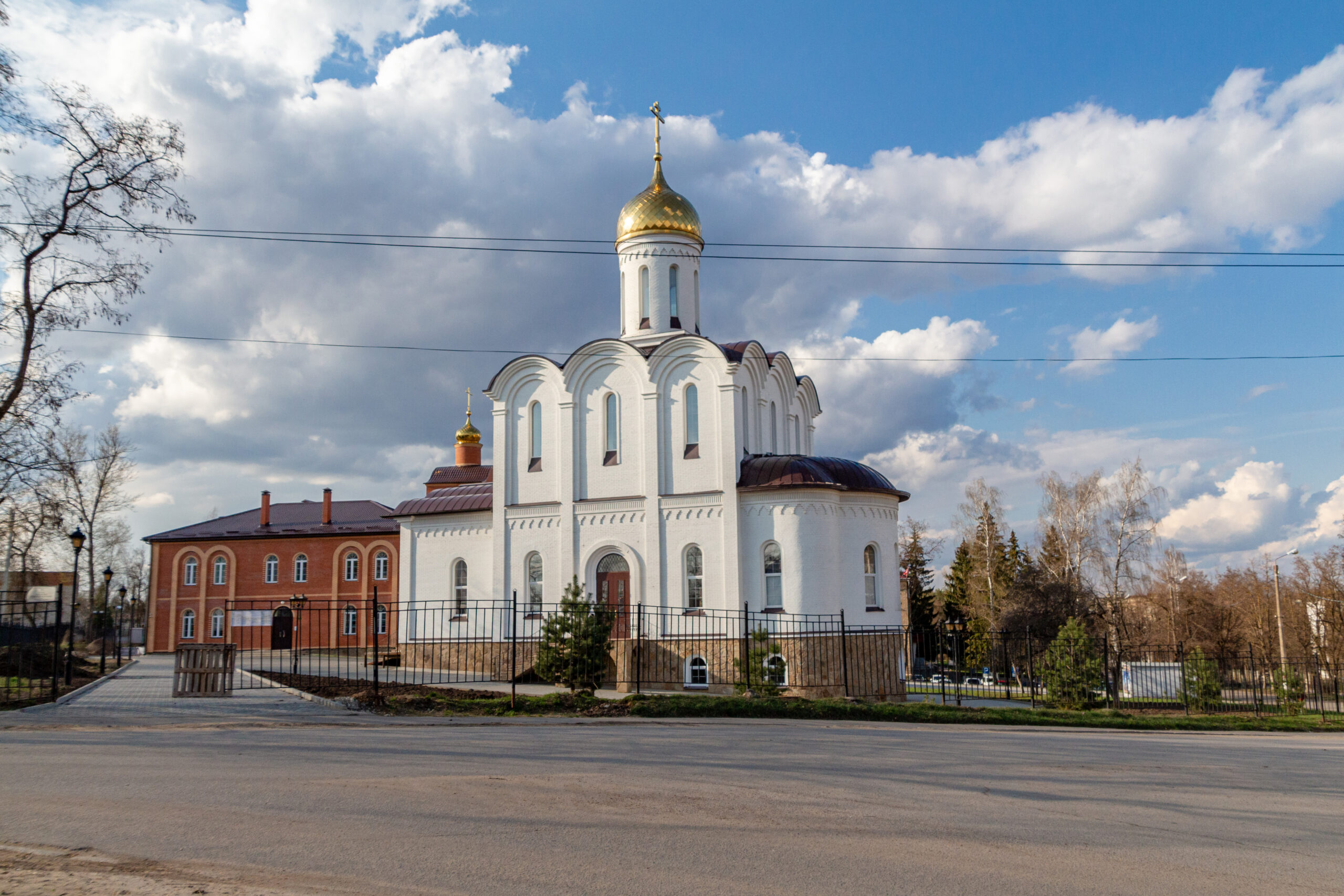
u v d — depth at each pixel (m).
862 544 34.84
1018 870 8.41
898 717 23.78
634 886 7.55
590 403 37.41
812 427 45.84
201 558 63.16
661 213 40.19
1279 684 34.00
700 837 9.23
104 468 61.38
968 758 15.69
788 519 33.41
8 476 29.28
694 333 40.38
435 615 39.47
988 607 63.09
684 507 34.94
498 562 37.94
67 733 16.38
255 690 25.62
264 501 64.94
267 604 62.03
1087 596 52.03
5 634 41.03
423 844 8.64
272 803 10.20
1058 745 18.55
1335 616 68.75
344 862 7.96
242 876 7.51
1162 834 10.17
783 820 10.08
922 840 9.43
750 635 30.70
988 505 67.62
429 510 40.50
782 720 22.31
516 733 17.48
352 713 20.56
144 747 14.47
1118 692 32.38
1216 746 20.20
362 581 61.53
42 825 9.04
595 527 36.41
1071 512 55.00
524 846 8.68
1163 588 76.56
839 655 32.88
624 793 11.38
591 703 23.20
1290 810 11.94
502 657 37.12
